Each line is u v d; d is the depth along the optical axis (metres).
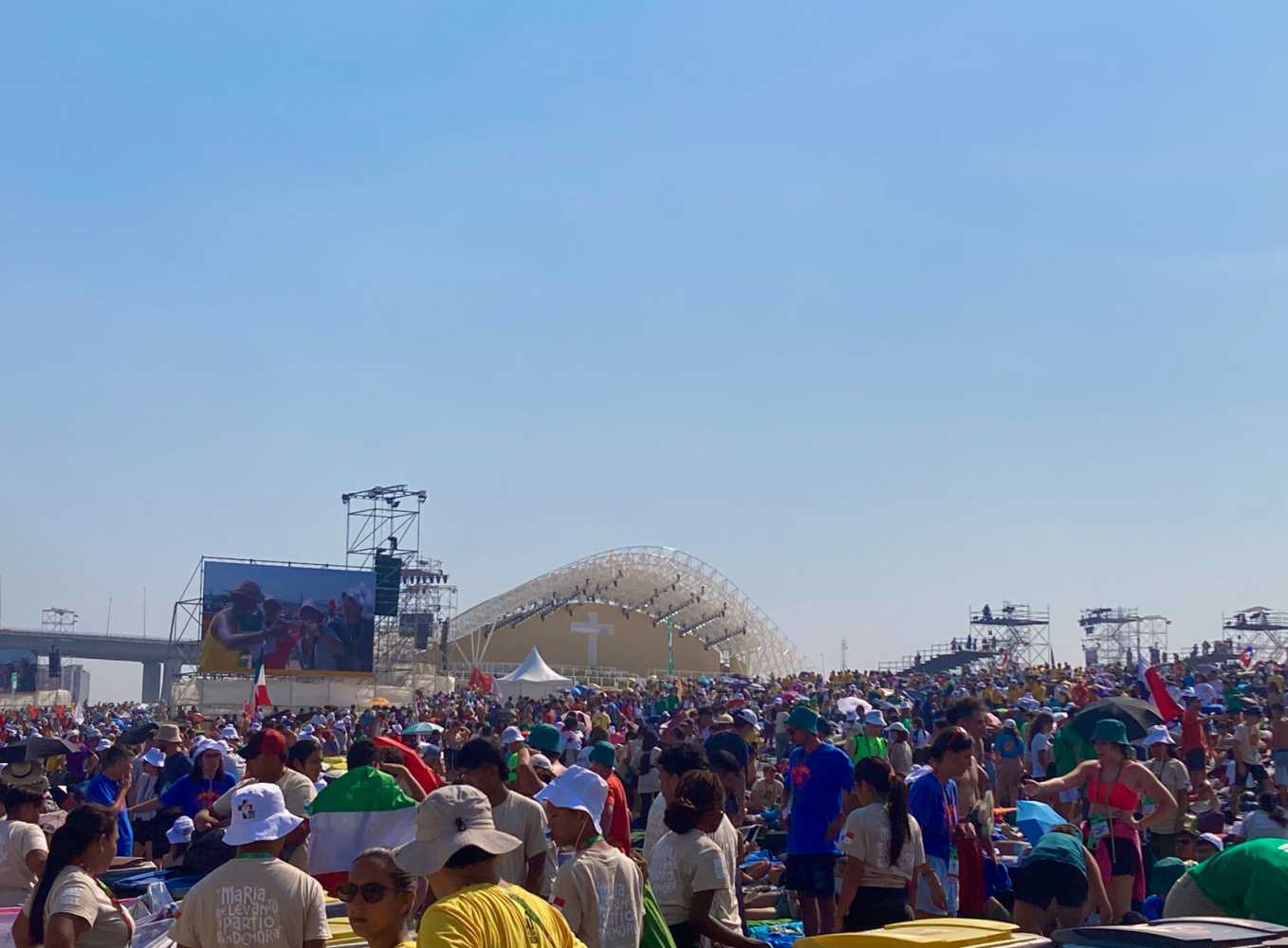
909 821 8.90
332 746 26.91
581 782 6.47
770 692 45.56
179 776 16.70
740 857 12.16
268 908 6.09
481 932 4.75
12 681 115.12
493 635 101.75
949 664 78.75
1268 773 19.53
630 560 99.62
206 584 62.00
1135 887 11.05
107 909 6.95
